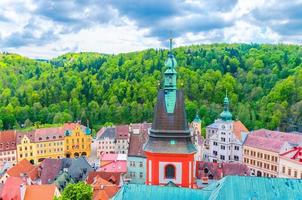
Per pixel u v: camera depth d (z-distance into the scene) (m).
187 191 43.78
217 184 45.41
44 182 105.50
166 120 51.22
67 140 165.62
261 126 178.12
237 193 41.47
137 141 108.31
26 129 180.88
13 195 81.81
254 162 131.62
